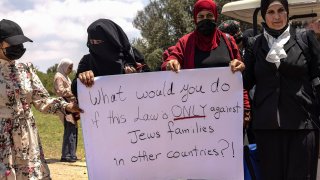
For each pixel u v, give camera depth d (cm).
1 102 380
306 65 356
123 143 375
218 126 375
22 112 389
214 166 376
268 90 361
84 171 823
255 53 375
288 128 352
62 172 809
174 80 374
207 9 403
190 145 376
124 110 374
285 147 359
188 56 408
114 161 375
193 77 373
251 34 591
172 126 376
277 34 364
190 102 375
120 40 407
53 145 1265
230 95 373
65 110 394
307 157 355
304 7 639
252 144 432
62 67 864
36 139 401
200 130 376
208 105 374
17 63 397
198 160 377
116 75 373
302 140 355
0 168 375
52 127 1811
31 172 389
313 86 365
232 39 418
